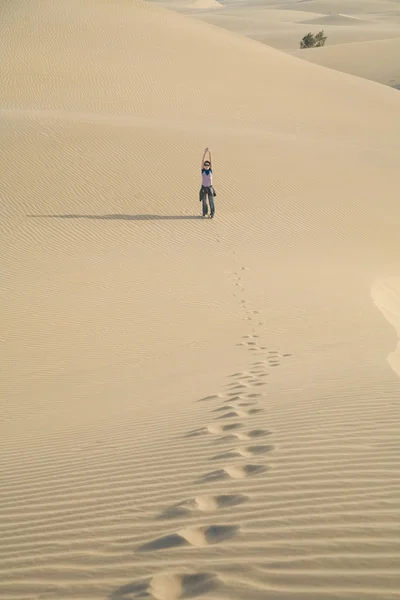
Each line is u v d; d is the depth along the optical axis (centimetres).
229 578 303
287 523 356
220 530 360
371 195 2553
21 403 928
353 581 289
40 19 4819
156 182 2552
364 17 15812
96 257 1908
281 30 11469
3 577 337
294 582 293
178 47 4541
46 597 310
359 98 4034
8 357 1202
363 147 3156
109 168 2623
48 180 2514
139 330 1325
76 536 379
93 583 318
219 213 2344
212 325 1321
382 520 347
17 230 2134
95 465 530
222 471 456
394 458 444
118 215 2292
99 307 1493
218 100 3738
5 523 421
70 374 1084
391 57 7906
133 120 3219
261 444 511
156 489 443
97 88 3775
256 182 2600
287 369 868
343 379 735
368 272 1820
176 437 581
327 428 532
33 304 1526
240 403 681
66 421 764
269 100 3800
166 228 2191
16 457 612
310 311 1367
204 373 943
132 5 5484
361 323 1226
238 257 1928
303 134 3319
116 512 410
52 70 3978
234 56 4531
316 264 1877
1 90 3666
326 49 8494
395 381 698
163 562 328
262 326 1274
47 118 3073
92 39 4556
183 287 1634
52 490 478
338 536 333
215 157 2773
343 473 424
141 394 868
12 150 2697
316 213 2364
